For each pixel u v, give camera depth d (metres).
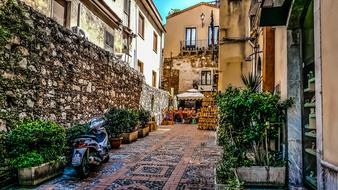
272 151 5.63
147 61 19.59
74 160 5.34
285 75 5.28
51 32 6.47
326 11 3.32
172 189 4.84
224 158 5.62
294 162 5.02
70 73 7.39
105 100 9.90
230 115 5.47
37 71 5.91
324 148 3.36
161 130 15.95
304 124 5.00
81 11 10.55
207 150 8.92
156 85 22.03
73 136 6.21
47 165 5.23
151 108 17.34
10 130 5.05
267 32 6.88
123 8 15.15
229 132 5.79
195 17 29.38
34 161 4.92
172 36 29.67
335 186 3.04
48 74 6.34
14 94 5.19
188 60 28.08
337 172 2.98
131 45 16.16
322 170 3.41
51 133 5.29
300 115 5.05
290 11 4.82
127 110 10.43
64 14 9.71
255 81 6.56
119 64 11.45
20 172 4.84
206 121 16.47
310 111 4.86
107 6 12.33
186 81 27.92
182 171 6.11
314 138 4.73
